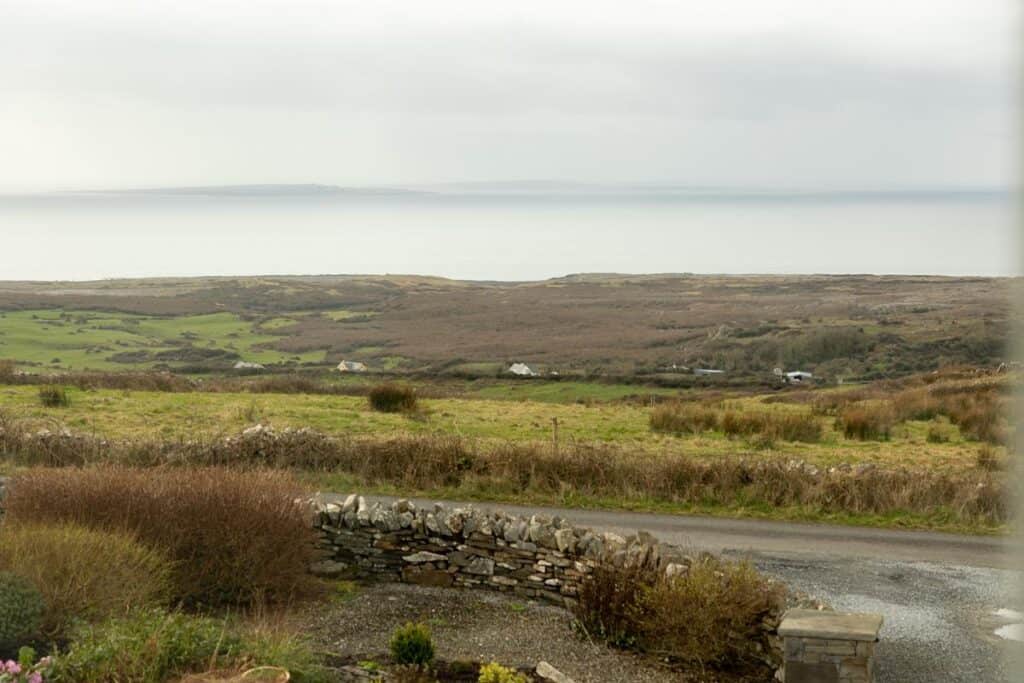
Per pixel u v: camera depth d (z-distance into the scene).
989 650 11.74
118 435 23.23
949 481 18.64
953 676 11.00
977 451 23.27
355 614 12.47
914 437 26.41
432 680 10.13
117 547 10.80
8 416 23.94
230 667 8.96
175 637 9.09
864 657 9.32
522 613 12.73
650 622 11.51
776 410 30.81
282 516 12.78
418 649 10.43
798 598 11.27
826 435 26.77
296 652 9.73
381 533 14.05
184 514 12.19
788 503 18.44
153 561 11.20
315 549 13.99
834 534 16.75
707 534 16.59
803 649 9.50
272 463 20.11
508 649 11.45
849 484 18.53
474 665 10.58
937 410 30.45
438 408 31.17
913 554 15.66
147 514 12.16
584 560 12.81
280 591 12.66
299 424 26.25
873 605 13.32
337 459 20.30
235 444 20.36
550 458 19.70
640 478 19.11
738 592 11.31
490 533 13.61
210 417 27.45
